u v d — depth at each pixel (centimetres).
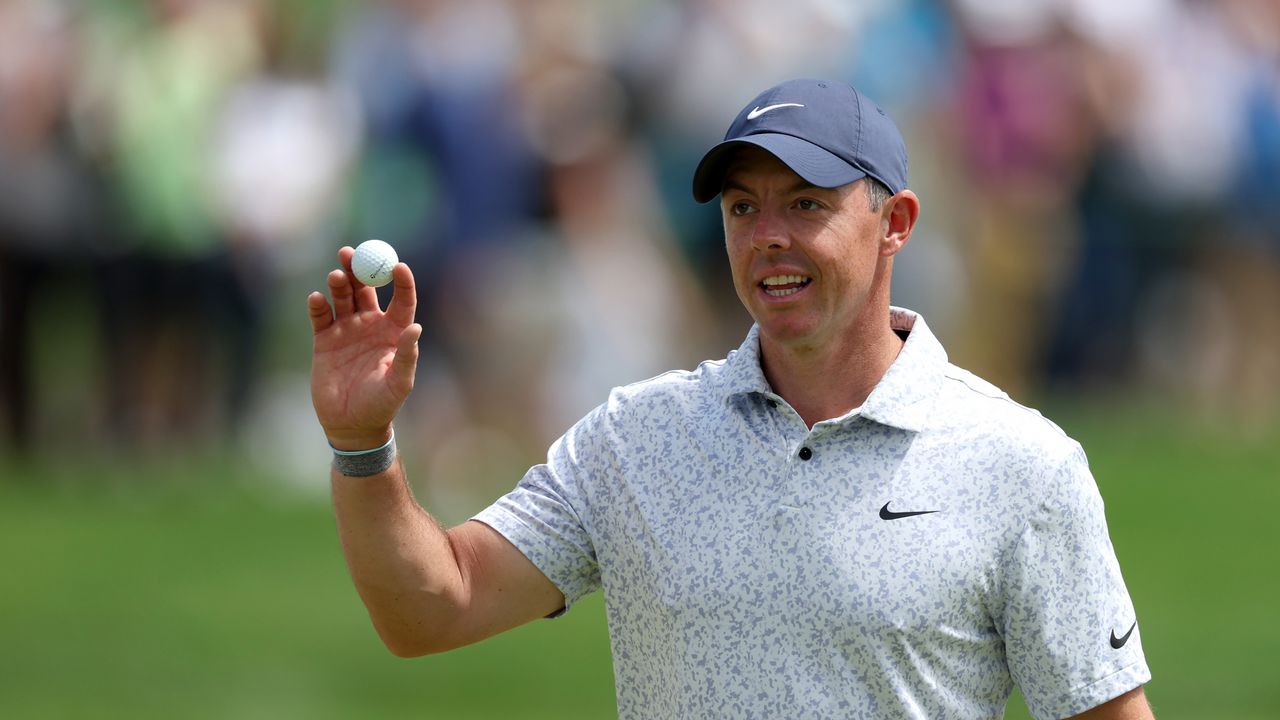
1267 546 3750
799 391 1327
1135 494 4100
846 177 1274
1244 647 3161
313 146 4212
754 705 1264
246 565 3594
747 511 1281
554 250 4166
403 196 4166
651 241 4212
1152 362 4847
